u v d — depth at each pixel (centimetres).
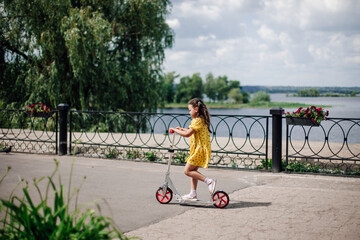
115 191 551
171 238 359
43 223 252
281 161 714
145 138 1109
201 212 450
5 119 1530
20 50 1686
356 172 674
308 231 381
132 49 1808
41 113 907
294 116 700
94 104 1644
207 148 472
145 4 1678
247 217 430
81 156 880
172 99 11025
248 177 664
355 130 1554
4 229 258
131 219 419
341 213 446
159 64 1820
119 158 851
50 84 1568
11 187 556
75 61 1485
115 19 1725
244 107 9094
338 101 2595
